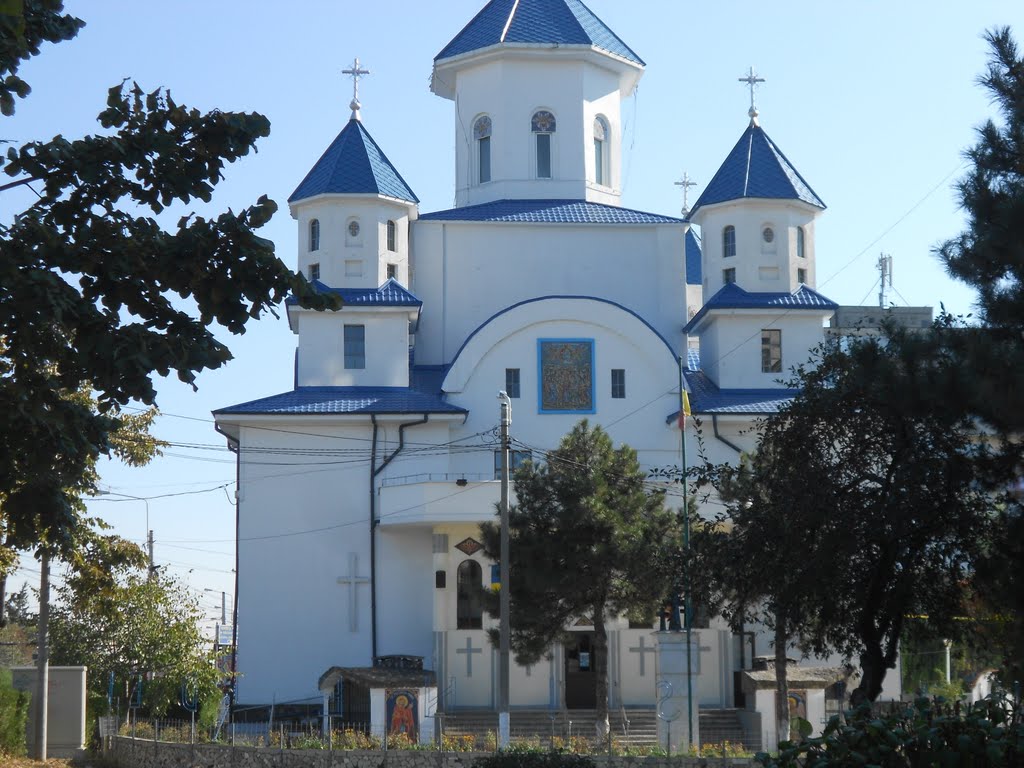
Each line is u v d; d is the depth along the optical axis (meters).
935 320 22.69
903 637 25.00
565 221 53.25
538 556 37.06
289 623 47.16
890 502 22.14
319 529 47.66
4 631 71.19
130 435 34.75
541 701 45.44
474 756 31.31
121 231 15.79
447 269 53.03
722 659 45.44
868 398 22.72
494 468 48.53
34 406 15.92
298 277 15.93
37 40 15.89
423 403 48.28
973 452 22.02
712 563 24.48
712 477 26.83
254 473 47.88
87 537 31.55
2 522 27.11
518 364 49.03
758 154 52.38
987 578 21.47
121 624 47.06
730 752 32.03
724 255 51.88
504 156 55.34
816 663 45.84
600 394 48.97
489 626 45.62
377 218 51.00
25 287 14.63
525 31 55.41
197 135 16.34
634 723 43.31
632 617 38.31
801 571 22.92
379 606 47.31
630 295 53.34
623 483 38.16
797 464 23.61
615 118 56.91
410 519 45.66
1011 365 19.83
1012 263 20.94
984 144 22.23
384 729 35.94
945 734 11.09
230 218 15.69
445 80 57.62
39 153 15.59
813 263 52.22
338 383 49.41
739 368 50.19
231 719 45.88
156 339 15.22
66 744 38.25
